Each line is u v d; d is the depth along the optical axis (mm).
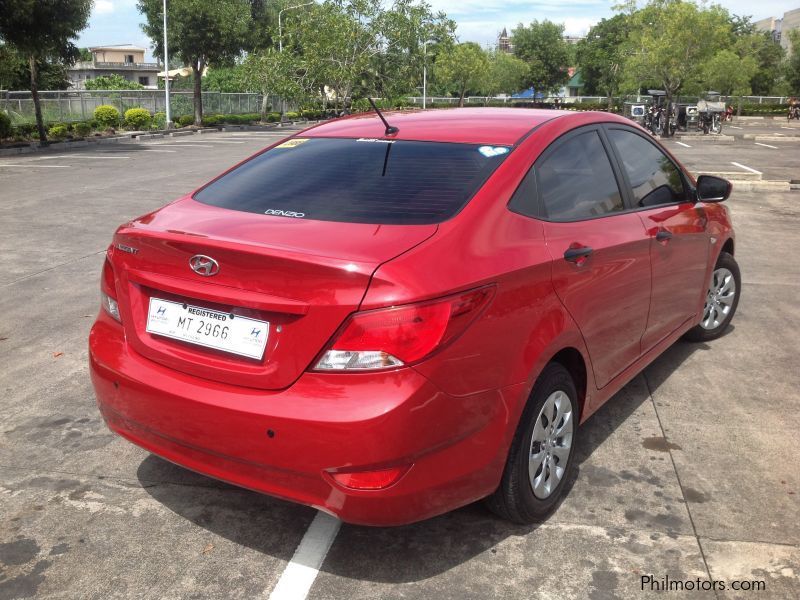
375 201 2838
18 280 6988
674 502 3209
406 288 2316
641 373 4711
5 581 2682
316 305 2346
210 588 2658
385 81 40375
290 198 2982
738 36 81500
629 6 35719
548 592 2641
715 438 3814
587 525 3041
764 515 3113
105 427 3926
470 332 2463
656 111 33375
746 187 13797
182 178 15531
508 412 2646
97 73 93812
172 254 2623
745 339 5367
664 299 4000
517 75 89250
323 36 39031
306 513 3135
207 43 38719
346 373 2330
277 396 2420
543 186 3082
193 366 2609
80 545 2900
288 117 53750
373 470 2342
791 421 4020
